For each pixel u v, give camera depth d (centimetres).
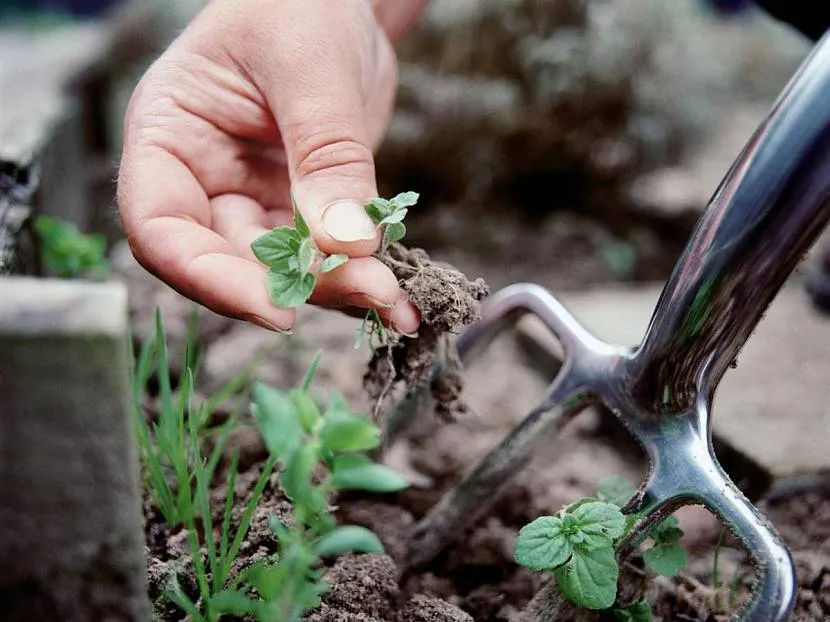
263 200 30
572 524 22
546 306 27
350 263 23
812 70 21
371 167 26
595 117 66
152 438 32
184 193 26
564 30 65
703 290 22
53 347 16
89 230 58
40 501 17
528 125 65
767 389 39
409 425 28
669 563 24
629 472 37
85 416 17
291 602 20
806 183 21
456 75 65
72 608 18
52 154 47
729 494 22
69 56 78
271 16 27
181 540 27
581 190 70
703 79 75
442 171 67
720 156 78
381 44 33
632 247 68
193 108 27
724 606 27
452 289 24
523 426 27
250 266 24
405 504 32
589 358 26
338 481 18
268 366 39
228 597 21
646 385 24
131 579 18
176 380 36
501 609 27
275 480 28
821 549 30
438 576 29
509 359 46
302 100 26
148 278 42
